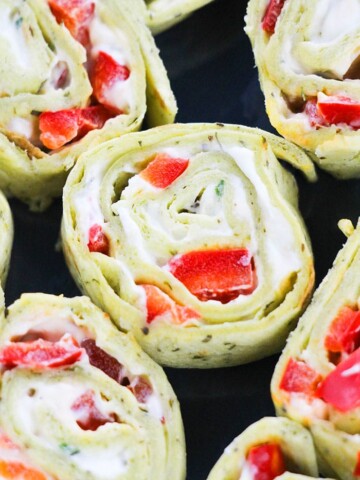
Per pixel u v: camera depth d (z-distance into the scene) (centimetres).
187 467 13
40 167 13
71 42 13
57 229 14
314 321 12
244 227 13
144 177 13
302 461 12
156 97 14
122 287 13
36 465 12
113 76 14
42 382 12
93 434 12
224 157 13
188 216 13
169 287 13
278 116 13
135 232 13
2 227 13
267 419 12
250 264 13
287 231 13
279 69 14
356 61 13
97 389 12
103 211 13
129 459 12
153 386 12
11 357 12
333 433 12
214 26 15
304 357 12
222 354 13
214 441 13
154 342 13
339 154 13
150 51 14
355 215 14
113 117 14
